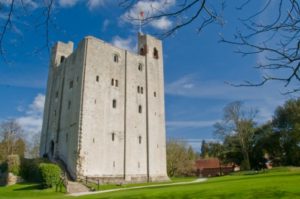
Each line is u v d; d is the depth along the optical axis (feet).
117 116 152.87
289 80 15.89
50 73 183.01
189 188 75.10
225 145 208.74
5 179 129.08
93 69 150.10
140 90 169.48
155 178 156.76
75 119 142.10
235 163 218.59
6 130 215.72
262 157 212.02
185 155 239.50
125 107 157.58
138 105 165.17
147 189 87.45
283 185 62.64
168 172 236.22
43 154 162.40
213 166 308.81
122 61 165.89
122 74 163.02
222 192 59.77
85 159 133.90
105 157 141.38
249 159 211.61
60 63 180.75
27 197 92.63
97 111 144.87
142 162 156.25
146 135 163.43
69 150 139.74
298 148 196.34
